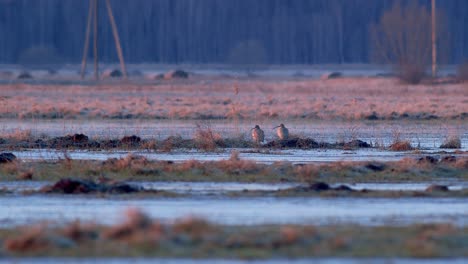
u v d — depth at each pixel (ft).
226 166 156.35
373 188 139.44
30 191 132.36
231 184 142.82
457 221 106.01
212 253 85.30
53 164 165.89
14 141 217.56
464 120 309.01
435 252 85.40
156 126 283.18
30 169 155.22
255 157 187.21
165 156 189.06
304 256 84.48
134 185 138.82
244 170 154.51
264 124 289.94
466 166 160.66
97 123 295.48
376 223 103.76
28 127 276.82
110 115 322.34
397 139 216.95
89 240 90.53
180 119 311.68
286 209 115.34
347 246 87.66
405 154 195.42
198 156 189.06
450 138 221.05
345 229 97.60
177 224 95.91
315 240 90.63
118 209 115.96
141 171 152.66
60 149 202.18
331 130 266.77
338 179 149.07
